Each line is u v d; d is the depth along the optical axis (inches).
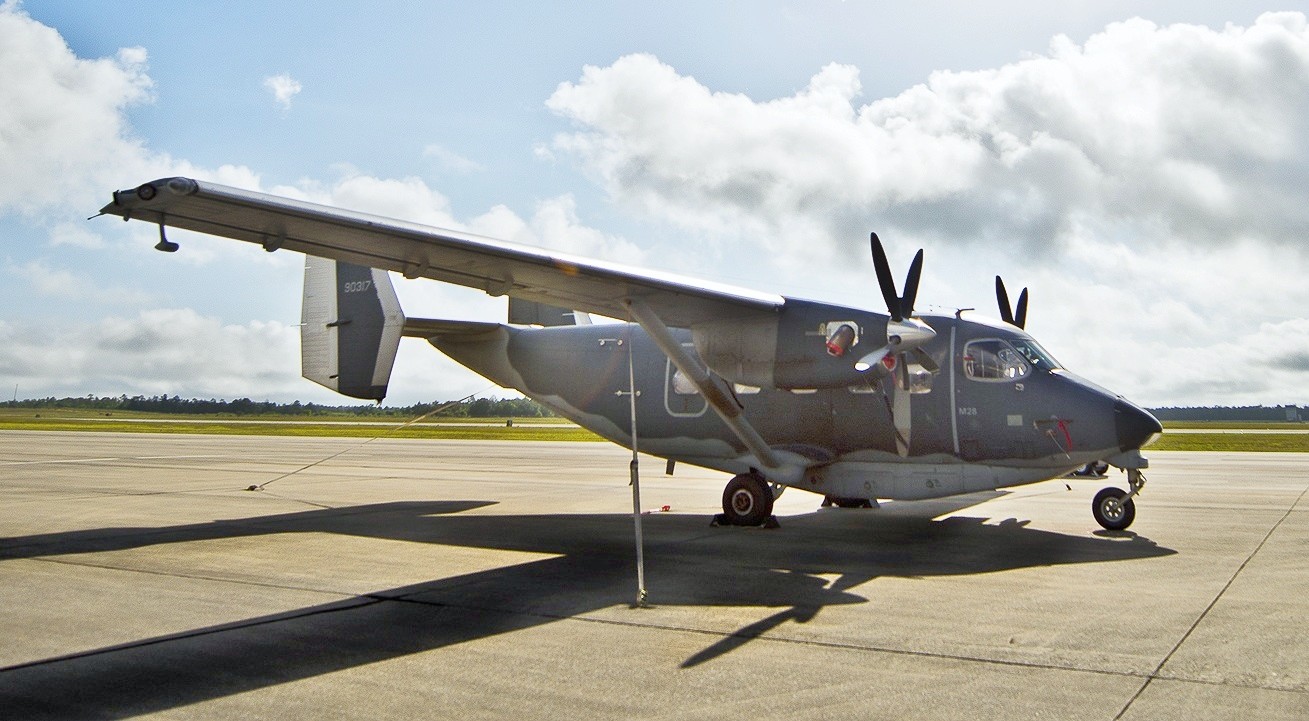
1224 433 2444.6
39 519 493.7
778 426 471.2
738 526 466.9
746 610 266.4
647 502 597.3
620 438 536.7
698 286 371.9
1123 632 236.1
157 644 230.1
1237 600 274.5
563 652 221.0
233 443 1508.4
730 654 218.5
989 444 430.9
